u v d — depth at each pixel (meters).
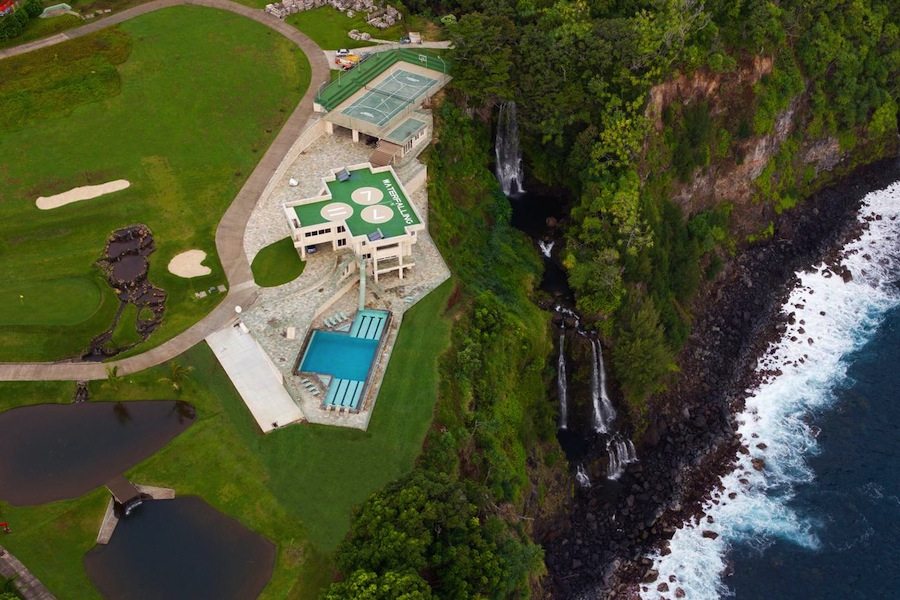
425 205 126.25
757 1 143.50
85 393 101.50
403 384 102.62
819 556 107.88
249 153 132.25
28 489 92.06
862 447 121.25
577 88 133.88
